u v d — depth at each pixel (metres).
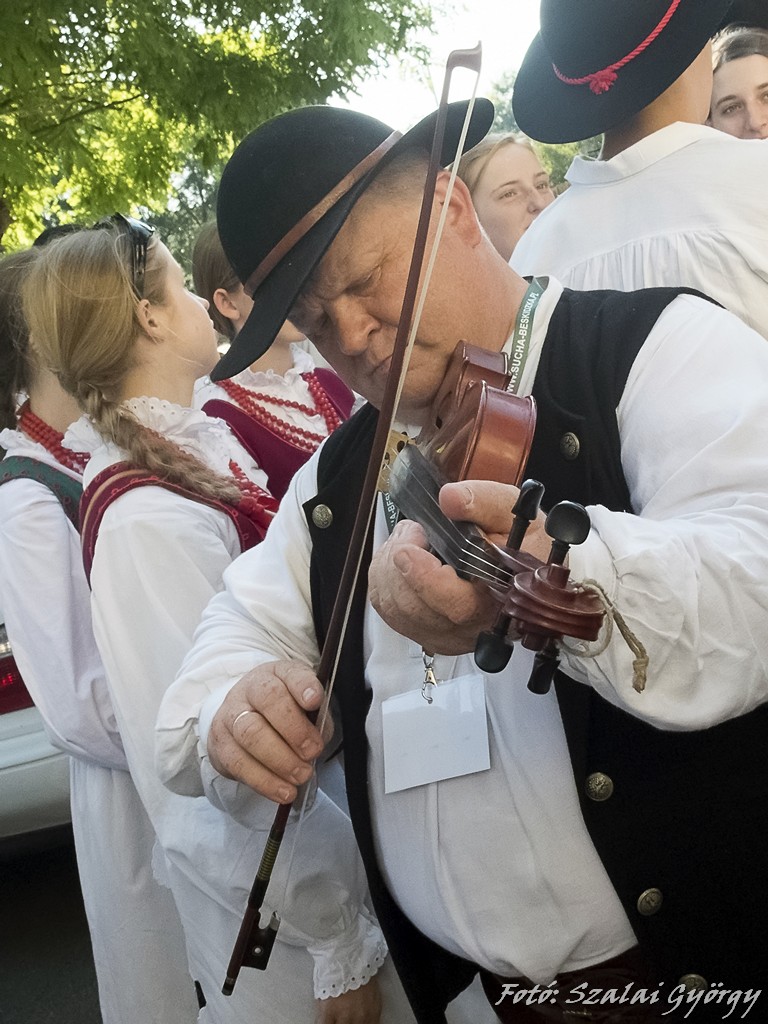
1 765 3.61
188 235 13.66
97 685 2.46
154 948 2.48
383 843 1.74
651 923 1.54
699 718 1.33
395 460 1.46
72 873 4.34
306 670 1.64
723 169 2.00
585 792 1.53
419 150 1.61
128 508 2.17
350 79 8.82
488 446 1.36
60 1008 3.45
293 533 1.92
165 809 2.10
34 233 9.62
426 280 1.36
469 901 1.63
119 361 2.32
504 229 3.39
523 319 1.66
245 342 1.60
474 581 1.25
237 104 8.61
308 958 1.94
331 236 1.50
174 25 8.34
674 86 2.07
